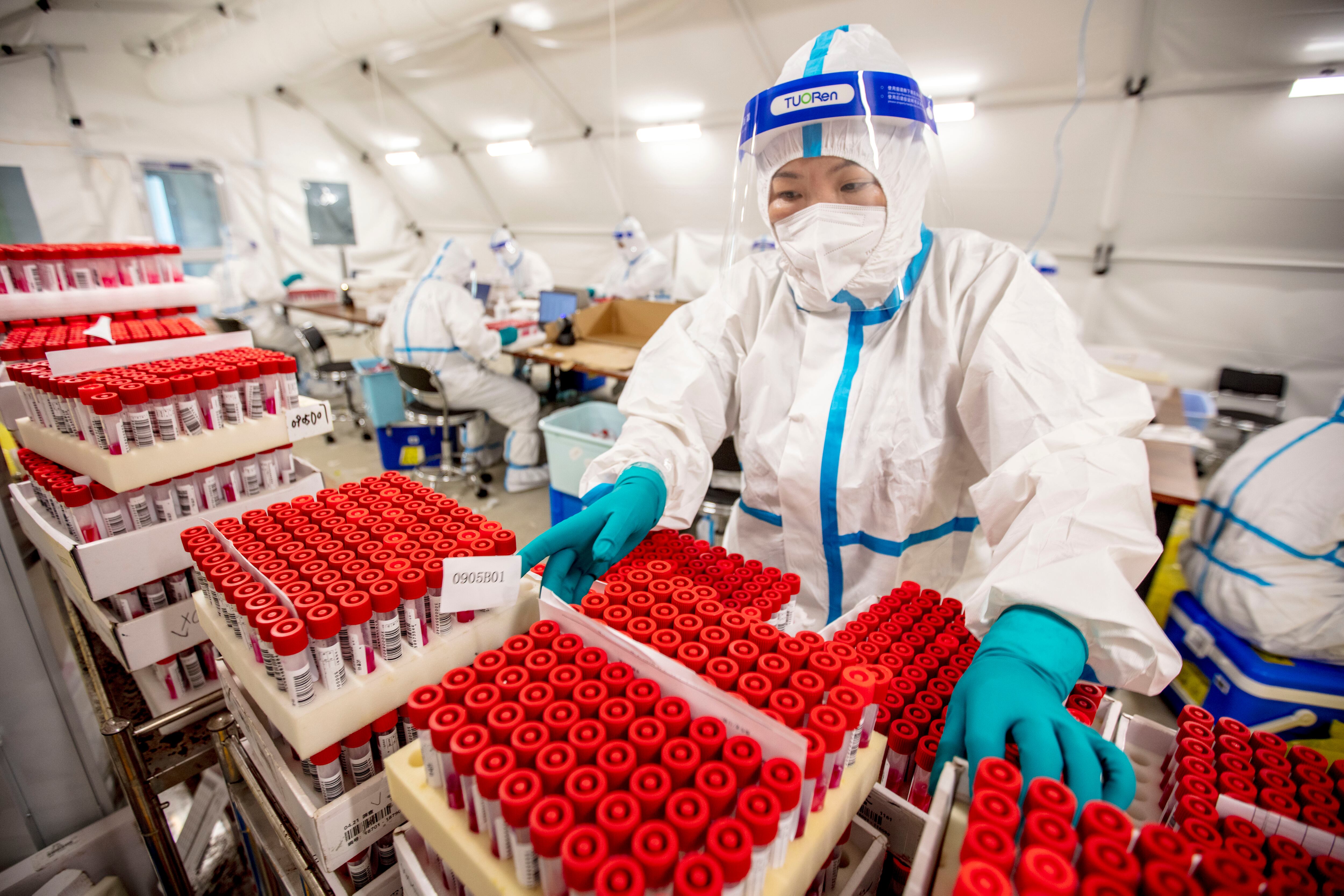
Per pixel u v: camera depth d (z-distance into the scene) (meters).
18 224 5.34
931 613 0.80
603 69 4.52
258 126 6.70
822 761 0.46
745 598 0.69
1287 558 1.53
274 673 0.64
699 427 1.05
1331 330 3.46
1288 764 0.52
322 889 0.70
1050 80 3.41
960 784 0.49
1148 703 1.96
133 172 5.91
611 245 6.59
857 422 0.96
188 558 1.07
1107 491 0.71
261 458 1.17
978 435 0.90
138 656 1.04
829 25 3.48
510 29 4.42
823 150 0.81
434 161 6.97
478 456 3.63
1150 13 2.94
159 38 5.52
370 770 0.70
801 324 1.04
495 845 0.47
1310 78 2.83
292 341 5.35
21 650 1.01
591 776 0.45
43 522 1.14
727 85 4.22
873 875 0.61
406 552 0.73
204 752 1.04
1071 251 4.08
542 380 5.68
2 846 1.07
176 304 1.74
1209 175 3.36
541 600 0.64
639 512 0.82
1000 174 3.97
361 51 3.91
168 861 1.05
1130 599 0.64
